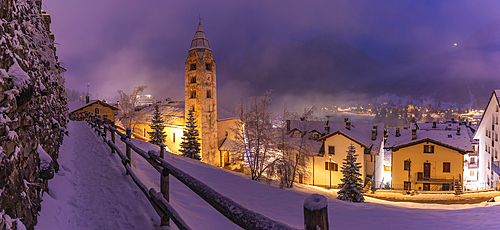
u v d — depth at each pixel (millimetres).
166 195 3691
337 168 31812
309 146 27328
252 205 11562
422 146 30844
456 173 29641
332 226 10039
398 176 31781
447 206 18328
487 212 12227
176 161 17375
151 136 47844
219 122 51062
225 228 5219
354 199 21266
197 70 47625
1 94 2143
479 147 37344
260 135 25812
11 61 2682
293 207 12289
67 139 10867
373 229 9516
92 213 4430
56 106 9266
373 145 31734
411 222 10672
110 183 5809
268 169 26000
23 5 4008
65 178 5980
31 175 3246
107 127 10055
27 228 2959
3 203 2184
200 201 6914
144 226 3934
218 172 18000
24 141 2996
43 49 5539
